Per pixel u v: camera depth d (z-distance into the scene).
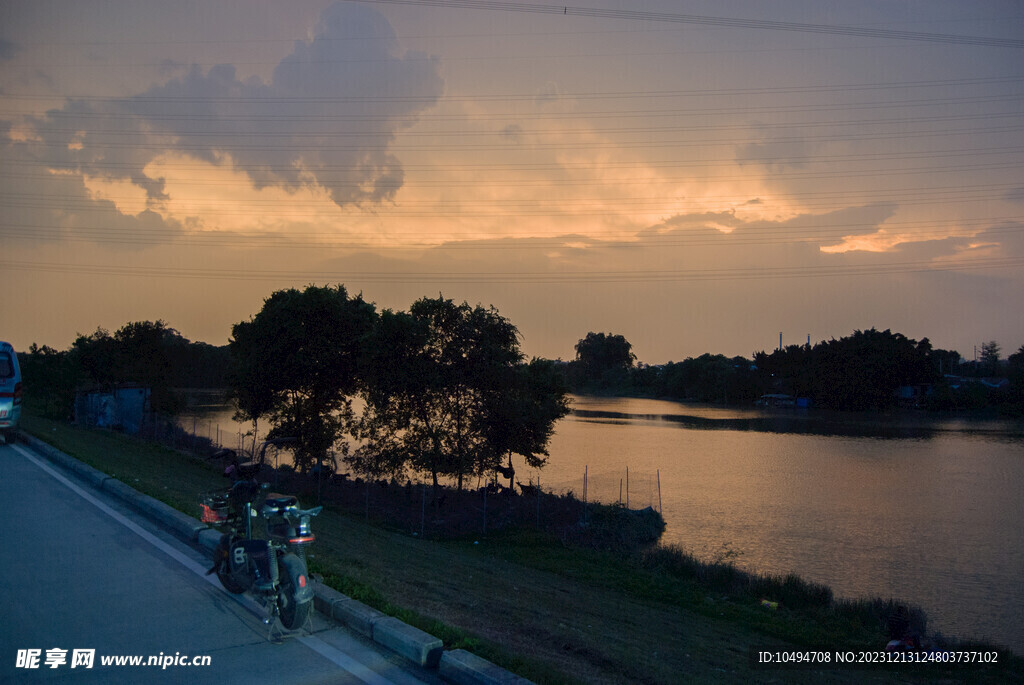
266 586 6.53
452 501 31.08
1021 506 39.50
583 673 7.56
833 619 17.61
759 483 46.81
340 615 7.02
